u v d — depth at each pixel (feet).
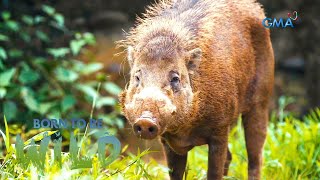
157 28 28.68
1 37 47.75
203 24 31.01
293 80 68.18
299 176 38.04
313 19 67.51
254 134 36.73
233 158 41.55
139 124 24.71
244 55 33.96
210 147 31.53
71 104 47.57
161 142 32.27
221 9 33.32
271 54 36.99
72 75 49.24
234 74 32.30
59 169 28.09
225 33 32.58
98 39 64.34
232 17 33.96
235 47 33.14
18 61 51.83
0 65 46.75
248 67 34.63
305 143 40.88
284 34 68.18
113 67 59.93
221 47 31.65
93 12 65.92
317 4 67.26
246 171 39.40
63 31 55.62
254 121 36.58
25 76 47.96
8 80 46.32
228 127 31.81
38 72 51.03
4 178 27.76
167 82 26.68
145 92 25.71
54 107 48.08
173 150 31.78
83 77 57.57
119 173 29.66
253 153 36.88
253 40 35.73
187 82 27.91
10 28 49.78
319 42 67.92
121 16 66.54
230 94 31.55
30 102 46.75
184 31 29.14
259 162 37.01
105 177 28.19
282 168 38.73
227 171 37.83
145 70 26.81
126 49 31.83
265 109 36.96
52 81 50.31
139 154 30.91
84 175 28.76
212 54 30.78
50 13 51.78
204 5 32.81
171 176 32.91
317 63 67.77
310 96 66.90
